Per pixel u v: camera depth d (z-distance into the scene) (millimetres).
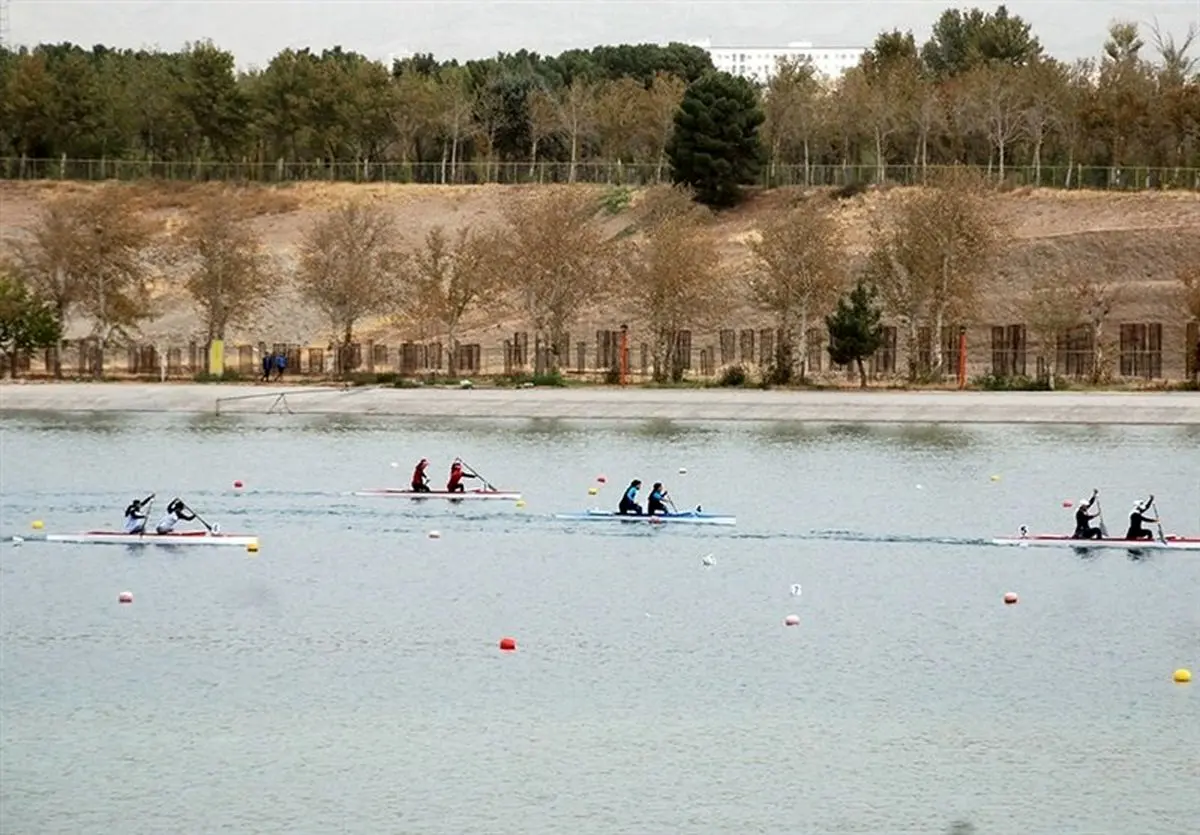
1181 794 69438
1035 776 71312
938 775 71438
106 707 79625
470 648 90062
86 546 116500
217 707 79750
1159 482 143750
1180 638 92438
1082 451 161000
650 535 121625
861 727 77312
